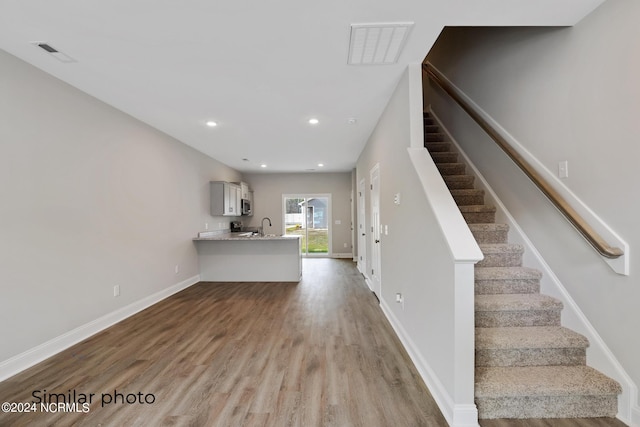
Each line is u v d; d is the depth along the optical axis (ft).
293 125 13.28
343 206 27.76
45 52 7.41
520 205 8.50
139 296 12.38
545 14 6.13
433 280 6.60
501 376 6.08
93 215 10.00
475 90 11.03
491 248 8.28
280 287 16.43
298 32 6.65
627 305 5.53
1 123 7.30
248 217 27.66
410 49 7.39
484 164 10.43
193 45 7.14
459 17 6.19
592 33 6.05
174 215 15.25
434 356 6.57
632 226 5.38
